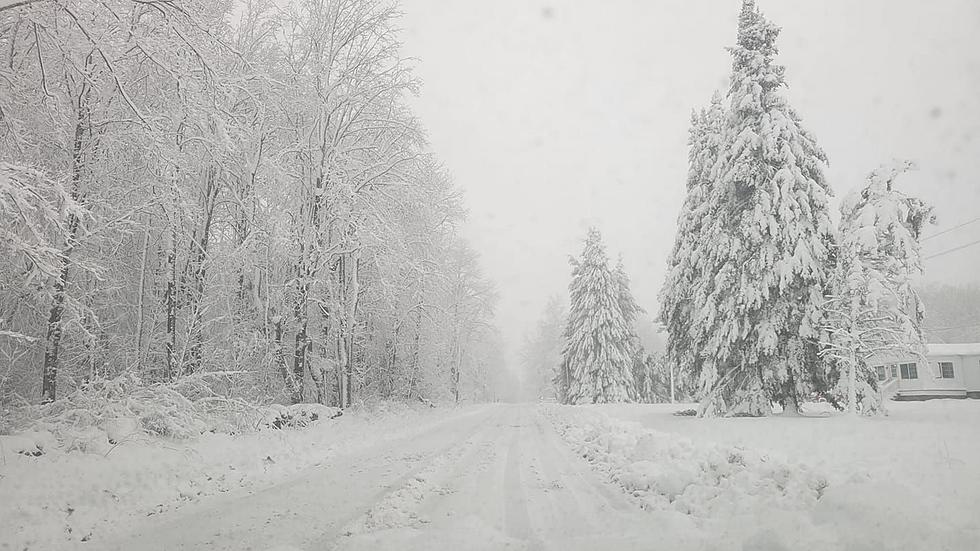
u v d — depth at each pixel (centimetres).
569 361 5269
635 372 5309
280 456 1269
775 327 2147
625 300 5338
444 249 3316
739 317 2214
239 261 2016
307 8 2303
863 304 2017
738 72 2295
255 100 1584
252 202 1992
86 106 1391
